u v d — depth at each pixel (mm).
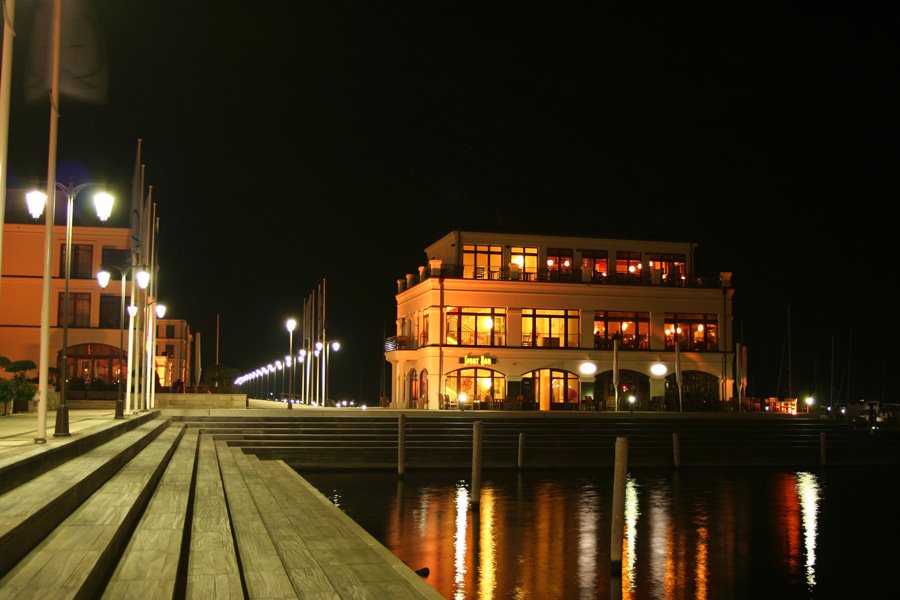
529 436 40156
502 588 17531
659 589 17812
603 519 25656
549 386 58312
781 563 20453
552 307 58688
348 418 40812
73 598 6996
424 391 58750
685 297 60969
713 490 32875
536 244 59781
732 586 18234
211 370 69750
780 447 42656
